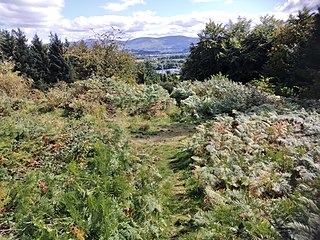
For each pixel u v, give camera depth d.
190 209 6.28
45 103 14.25
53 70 43.25
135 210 5.85
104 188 6.05
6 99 13.76
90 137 9.08
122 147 8.74
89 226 4.96
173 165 8.65
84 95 14.42
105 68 28.58
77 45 34.19
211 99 14.98
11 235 4.85
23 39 44.69
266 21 28.64
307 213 4.91
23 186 6.11
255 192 6.33
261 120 11.03
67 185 6.34
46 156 8.06
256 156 8.01
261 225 4.90
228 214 5.48
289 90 19.86
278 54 23.44
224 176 6.91
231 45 28.58
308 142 8.52
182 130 12.26
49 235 4.65
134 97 14.62
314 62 20.45
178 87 17.66
